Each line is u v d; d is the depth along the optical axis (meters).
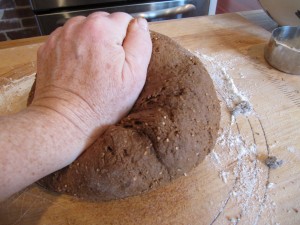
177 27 0.41
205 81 0.22
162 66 0.22
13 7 0.63
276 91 0.31
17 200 0.21
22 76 0.31
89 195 0.20
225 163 0.24
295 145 0.25
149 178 0.20
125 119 0.21
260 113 0.28
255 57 0.36
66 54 0.19
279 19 0.39
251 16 0.46
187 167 0.21
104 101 0.19
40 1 0.50
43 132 0.16
